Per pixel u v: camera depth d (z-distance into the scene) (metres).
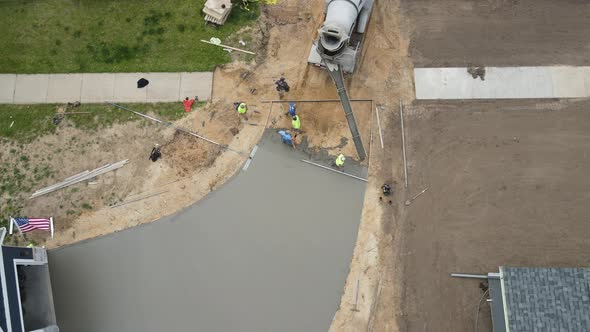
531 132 22.84
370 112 23.47
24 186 23.34
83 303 22.06
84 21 25.20
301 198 22.70
